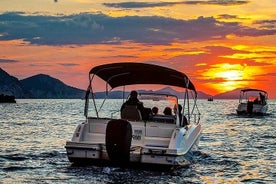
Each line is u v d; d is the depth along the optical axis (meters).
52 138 27.58
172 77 17.44
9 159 18.02
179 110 17.42
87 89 16.92
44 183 13.63
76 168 15.48
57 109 87.56
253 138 29.38
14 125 40.31
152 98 18.09
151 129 15.76
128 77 18.08
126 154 14.52
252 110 55.78
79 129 15.71
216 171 16.33
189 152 16.98
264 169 17.09
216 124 44.28
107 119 15.89
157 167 14.70
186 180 14.52
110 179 14.01
